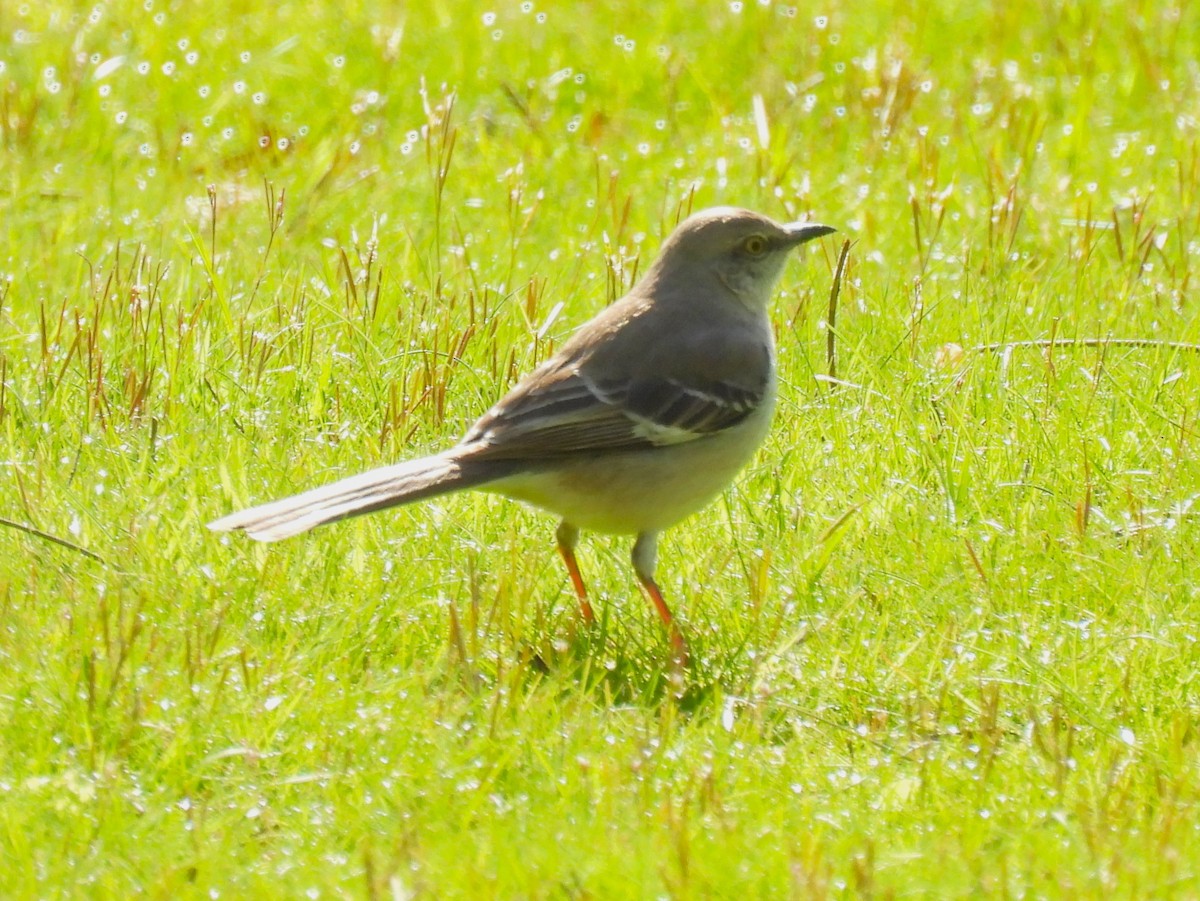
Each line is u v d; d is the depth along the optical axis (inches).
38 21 808.9
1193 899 299.4
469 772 338.6
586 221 641.6
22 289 571.2
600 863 305.7
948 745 356.5
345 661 377.1
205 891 299.7
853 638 393.7
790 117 737.0
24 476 438.6
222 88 756.0
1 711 345.7
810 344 534.0
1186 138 702.5
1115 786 333.1
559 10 853.8
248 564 407.8
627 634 405.1
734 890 301.4
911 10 840.9
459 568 420.8
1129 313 561.9
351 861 311.0
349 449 470.3
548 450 398.9
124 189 658.8
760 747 353.4
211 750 343.6
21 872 301.9
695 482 415.2
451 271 595.8
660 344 414.3
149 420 477.7
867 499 448.1
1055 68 782.5
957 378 504.1
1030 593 413.1
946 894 302.2
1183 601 410.9
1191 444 473.1
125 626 368.8
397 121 743.1
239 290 578.9
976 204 653.3
